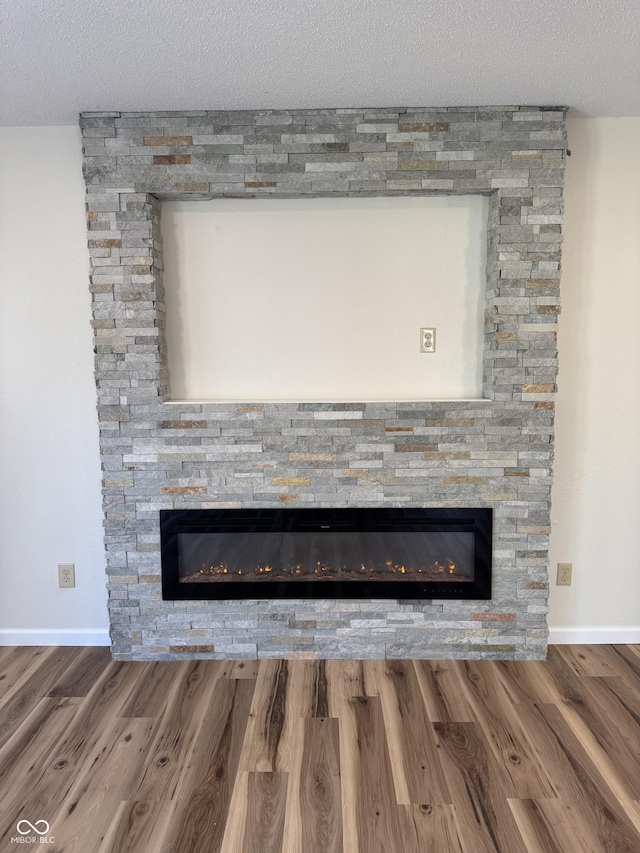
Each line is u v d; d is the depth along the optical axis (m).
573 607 2.61
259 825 1.61
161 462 2.40
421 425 2.37
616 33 1.71
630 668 2.41
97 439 2.54
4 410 2.53
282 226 2.45
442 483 2.40
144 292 2.32
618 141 2.37
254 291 2.48
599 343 2.47
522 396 2.35
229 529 2.45
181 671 2.40
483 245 2.44
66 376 2.51
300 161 2.27
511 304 2.31
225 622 2.48
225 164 2.27
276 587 2.45
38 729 2.03
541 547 2.43
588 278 2.44
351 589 2.45
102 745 1.94
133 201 2.29
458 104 2.21
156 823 1.62
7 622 2.63
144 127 2.25
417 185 2.27
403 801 1.69
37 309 2.47
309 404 2.36
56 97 2.12
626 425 2.51
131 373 2.37
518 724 2.04
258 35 1.72
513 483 2.40
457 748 1.91
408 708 2.13
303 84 2.04
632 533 2.57
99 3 1.54
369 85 2.05
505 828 1.59
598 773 1.80
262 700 2.19
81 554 2.60
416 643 2.48
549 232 2.28
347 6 1.56
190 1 1.53
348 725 2.03
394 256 2.46
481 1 1.54
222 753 1.90
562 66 1.92
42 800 1.70
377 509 2.42
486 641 2.47
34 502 2.57
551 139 2.25
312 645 2.48
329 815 1.64
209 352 2.51
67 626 2.63
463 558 2.47
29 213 2.43
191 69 1.92
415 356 2.50
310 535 2.45
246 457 2.40
